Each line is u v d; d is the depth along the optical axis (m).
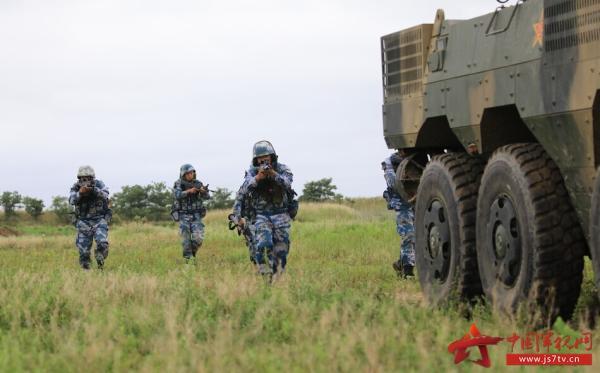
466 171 12.99
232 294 12.88
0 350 10.10
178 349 9.79
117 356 9.41
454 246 12.95
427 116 13.67
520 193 11.25
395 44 14.57
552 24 10.84
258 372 8.95
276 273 15.92
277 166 16.14
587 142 10.44
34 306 12.68
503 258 11.65
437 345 9.95
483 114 12.30
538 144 11.62
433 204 13.55
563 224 11.03
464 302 12.80
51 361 9.62
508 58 11.73
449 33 13.25
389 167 19.20
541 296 11.01
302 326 10.74
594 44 10.19
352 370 8.84
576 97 10.46
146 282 14.59
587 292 13.33
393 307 11.88
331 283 15.77
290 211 16.16
